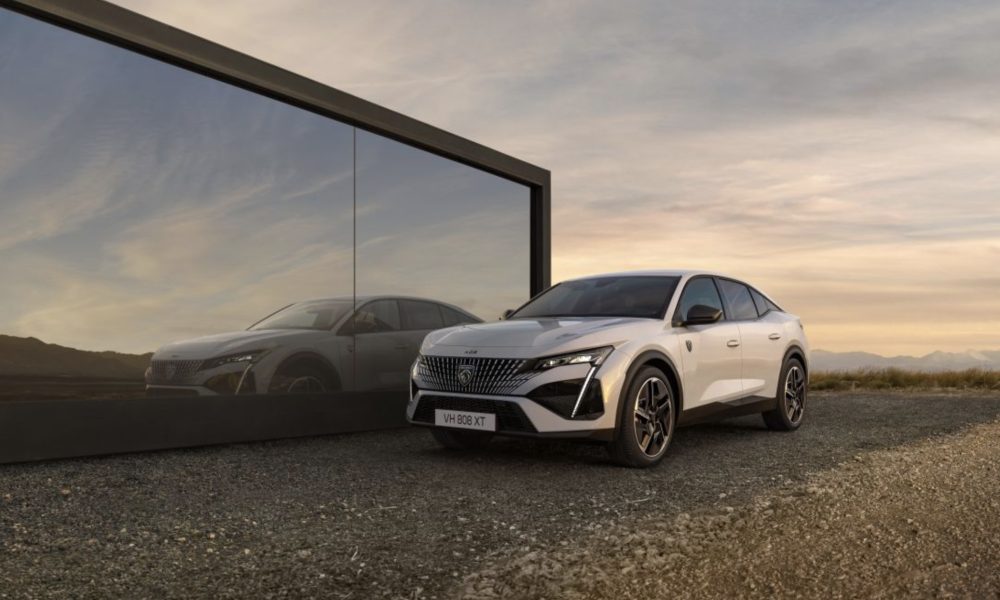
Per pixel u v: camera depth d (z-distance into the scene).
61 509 4.10
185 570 3.12
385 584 2.92
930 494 4.23
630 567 3.03
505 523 3.82
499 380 5.17
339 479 4.94
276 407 6.55
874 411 8.86
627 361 5.22
